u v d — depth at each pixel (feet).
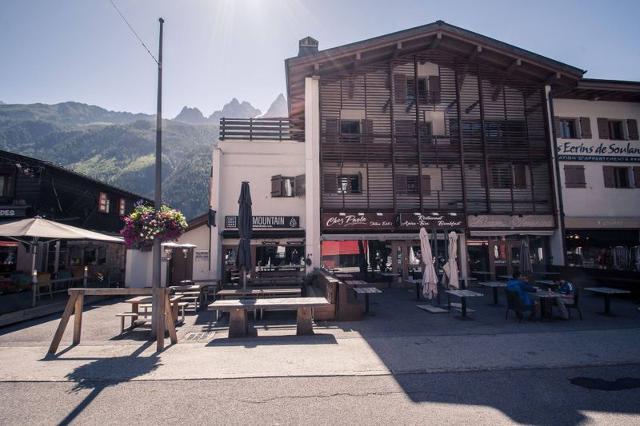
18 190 61.98
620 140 69.82
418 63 67.56
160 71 29.45
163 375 18.65
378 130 65.72
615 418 13.98
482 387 17.04
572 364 20.16
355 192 64.64
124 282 59.52
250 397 15.96
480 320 33.17
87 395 16.20
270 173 62.23
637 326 30.14
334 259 67.05
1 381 17.89
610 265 67.46
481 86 66.95
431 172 67.00
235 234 59.11
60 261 71.00
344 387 17.06
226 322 33.63
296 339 26.27
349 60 62.90
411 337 26.50
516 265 64.85
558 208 63.98
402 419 13.91
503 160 65.00
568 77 65.10
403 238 60.34
